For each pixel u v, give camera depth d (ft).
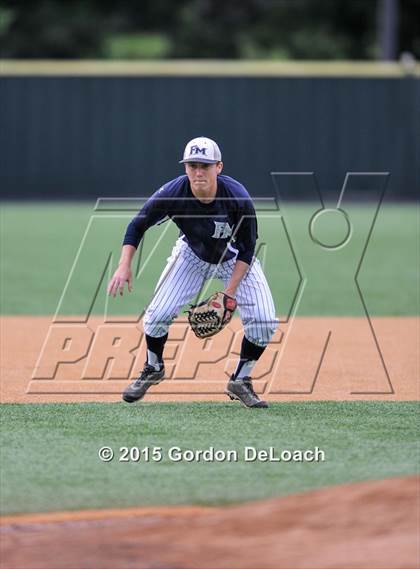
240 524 47.09
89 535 46.29
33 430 64.85
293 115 268.41
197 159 65.72
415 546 43.78
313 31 408.87
